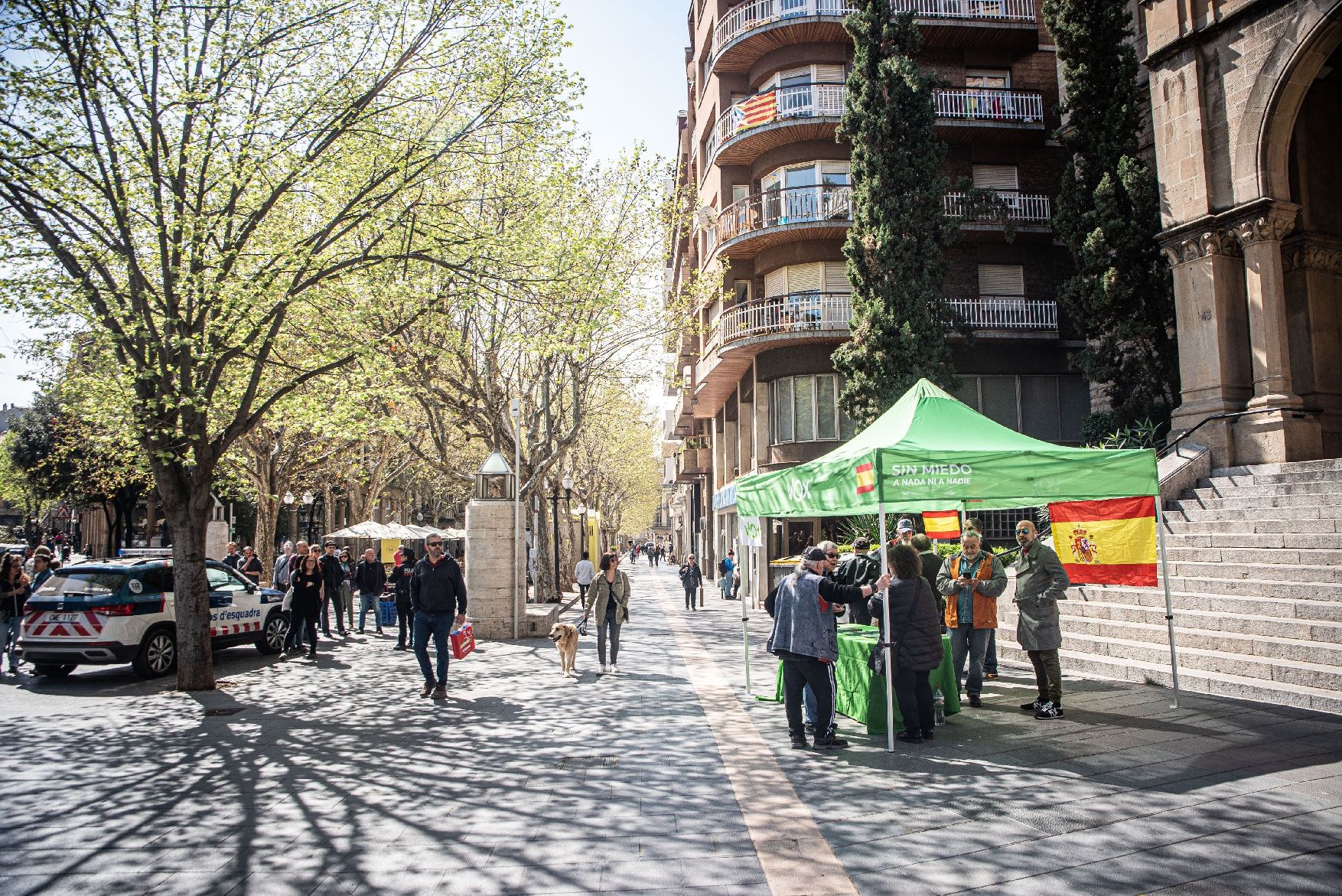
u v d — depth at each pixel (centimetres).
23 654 1108
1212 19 1505
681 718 830
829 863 437
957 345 2352
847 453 820
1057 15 1997
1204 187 1494
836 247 2367
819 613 689
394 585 1942
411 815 534
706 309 2991
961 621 838
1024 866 428
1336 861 423
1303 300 1550
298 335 1321
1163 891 393
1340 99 1631
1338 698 742
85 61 988
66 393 1603
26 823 525
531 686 1046
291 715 869
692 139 3403
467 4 1162
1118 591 1103
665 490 9212
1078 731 716
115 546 3509
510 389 2152
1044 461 729
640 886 414
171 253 1049
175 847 480
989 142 2536
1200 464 1412
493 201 1515
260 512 2425
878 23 2070
